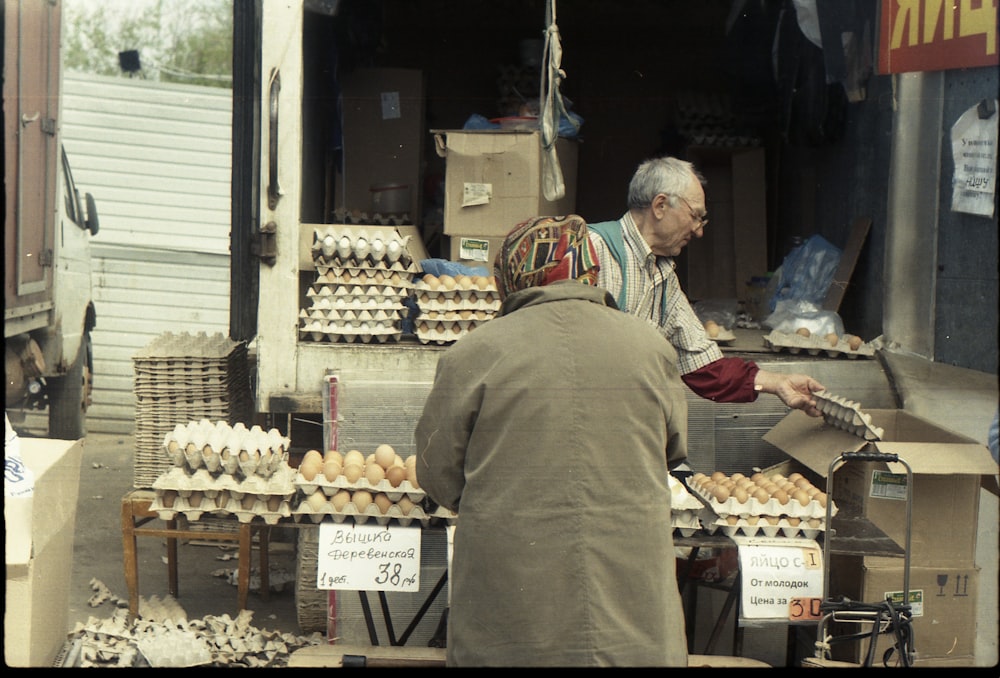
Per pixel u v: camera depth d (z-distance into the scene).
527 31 4.80
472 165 3.52
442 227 4.33
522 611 1.82
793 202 4.60
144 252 4.09
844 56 3.66
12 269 3.34
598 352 1.87
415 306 3.33
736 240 4.61
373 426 2.90
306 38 3.68
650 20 4.64
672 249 2.87
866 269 3.77
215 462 2.59
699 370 2.90
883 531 2.65
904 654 2.42
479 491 1.87
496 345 1.89
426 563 2.77
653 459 1.89
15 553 2.29
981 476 2.70
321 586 2.53
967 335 3.22
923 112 3.38
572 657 1.80
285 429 3.23
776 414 3.17
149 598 3.17
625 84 4.69
